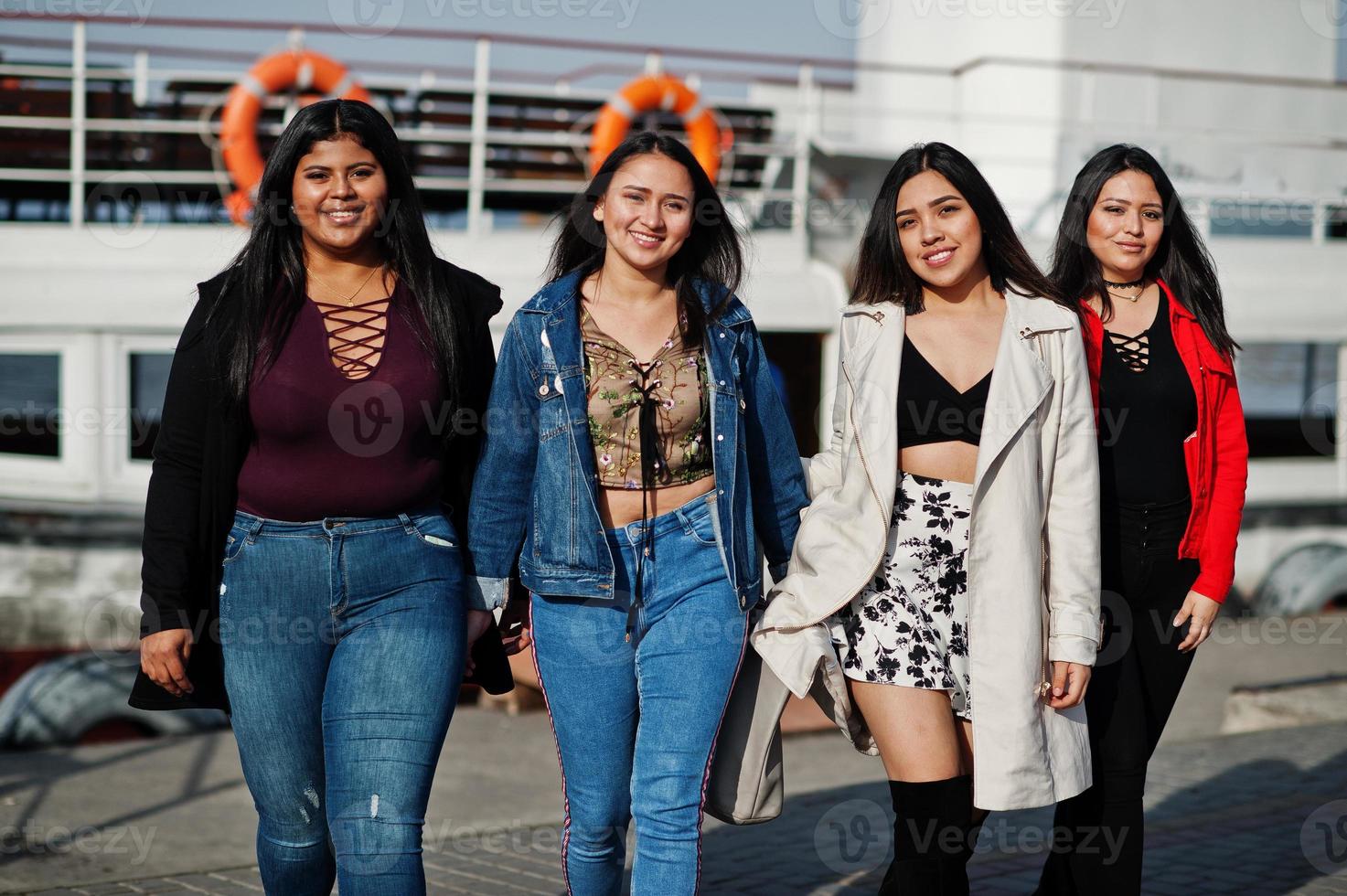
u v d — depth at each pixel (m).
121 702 6.32
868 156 9.17
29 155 8.22
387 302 2.62
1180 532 2.96
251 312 2.51
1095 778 2.93
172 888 3.82
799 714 6.67
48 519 7.14
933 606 2.74
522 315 2.70
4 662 7.07
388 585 2.54
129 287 7.20
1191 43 9.79
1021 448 2.68
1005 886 3.74
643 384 2.68
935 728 2.68
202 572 2.58
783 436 2.93
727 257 2.88
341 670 2.52
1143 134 9.49
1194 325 3.03
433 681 2.53
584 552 2.67
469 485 2.79
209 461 2.54
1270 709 6.15
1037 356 2.72
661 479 2.71
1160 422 2.95
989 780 2.62
